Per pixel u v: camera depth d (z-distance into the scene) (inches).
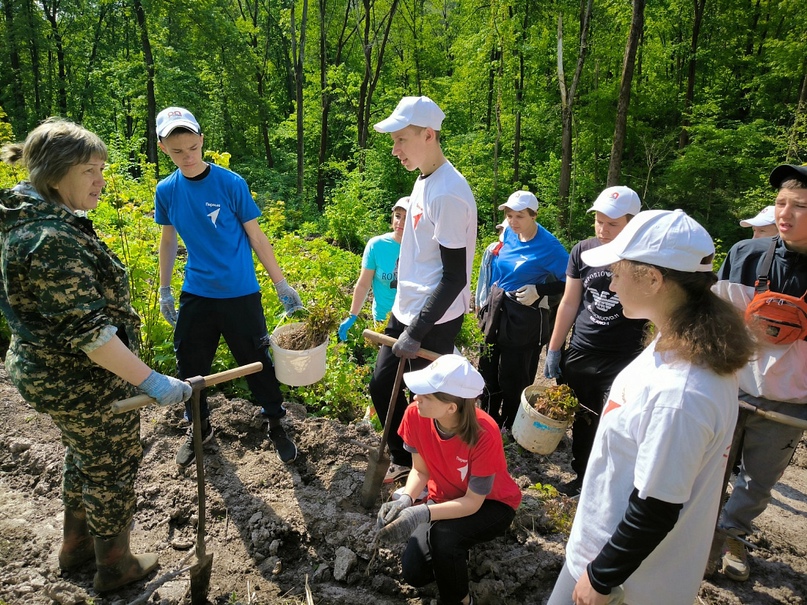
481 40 842.2
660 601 71.6
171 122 126.5
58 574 109.0
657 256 64.3
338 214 690.2
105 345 85.4
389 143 968.3
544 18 810.8
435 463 106.5
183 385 95.0
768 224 165.0
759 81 865.5
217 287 138.0
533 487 152.6
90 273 85.5
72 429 93.4
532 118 881.5
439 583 102.3
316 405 193.0
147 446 147.2
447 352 127.8
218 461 143.9
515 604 110.6
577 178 846.5
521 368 179.6
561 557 118.4
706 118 825.5
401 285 125.9
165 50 903.7
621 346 139.2
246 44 1103.0
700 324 62.6
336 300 255.4
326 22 1093.1
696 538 69.6
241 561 117.0
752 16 935.7
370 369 228.1
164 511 128.1
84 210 95.6
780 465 116.9
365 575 113.9
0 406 154.3
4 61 999.6
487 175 884.6
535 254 175.0
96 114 1093.8
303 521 124.4
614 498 70.2
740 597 117.2
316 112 1064.8
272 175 990.4
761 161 775.7
